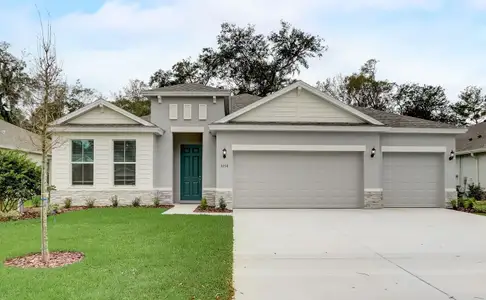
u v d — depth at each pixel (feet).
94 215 39.83
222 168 47.91
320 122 49.52
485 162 73.20
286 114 49.75
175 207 49.16
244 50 134.51
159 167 53.01
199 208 46.85
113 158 50.14
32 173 41.29
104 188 49.78
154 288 16.07
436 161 51.55
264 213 43.86
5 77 104.53
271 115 49.70
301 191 49.14
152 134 50.39
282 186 49.03
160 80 126.72
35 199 44.98
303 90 49.96
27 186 40.63
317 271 20.38
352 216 41.78
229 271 19.47
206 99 53.88
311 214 43.32
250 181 48.88
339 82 139.44
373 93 133.28
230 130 48.03
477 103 131.95
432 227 34.63
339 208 49.08
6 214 39.88
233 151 48.37
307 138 48.80
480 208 48.93
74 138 49.57
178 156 55.83
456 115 132.46
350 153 49.52
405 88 130.82
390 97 132.67
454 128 50.85
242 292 16.87
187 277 17.75
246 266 21.22
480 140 78.64
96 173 49.67
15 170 40.32
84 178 49.78
